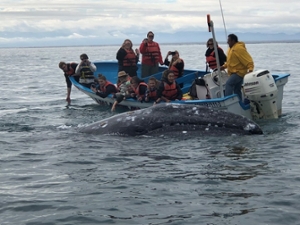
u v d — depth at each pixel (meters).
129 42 16.00
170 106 9.31
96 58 67.62
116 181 6.68
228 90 12.41
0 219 5.41
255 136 9.07
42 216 5.47
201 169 7.15
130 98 13.77
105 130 9.43
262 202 5.75
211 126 9.02
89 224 5.23
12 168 7.48
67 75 16.45
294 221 5.21
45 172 7.22
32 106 15.85
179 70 15.08
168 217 5.36
